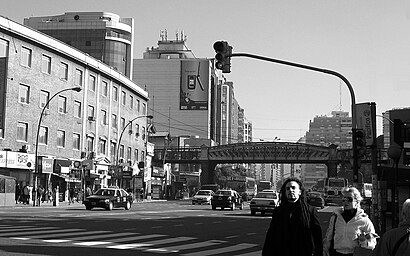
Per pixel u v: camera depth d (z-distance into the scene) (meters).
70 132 56.56
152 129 87.06
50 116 52.66
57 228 20.42
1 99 44.72
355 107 20.66
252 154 87.69
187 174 115.94
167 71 155.62
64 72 55.72
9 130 46.59
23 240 15.95
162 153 92.94
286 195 6.41
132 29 140.12
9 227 20.12
